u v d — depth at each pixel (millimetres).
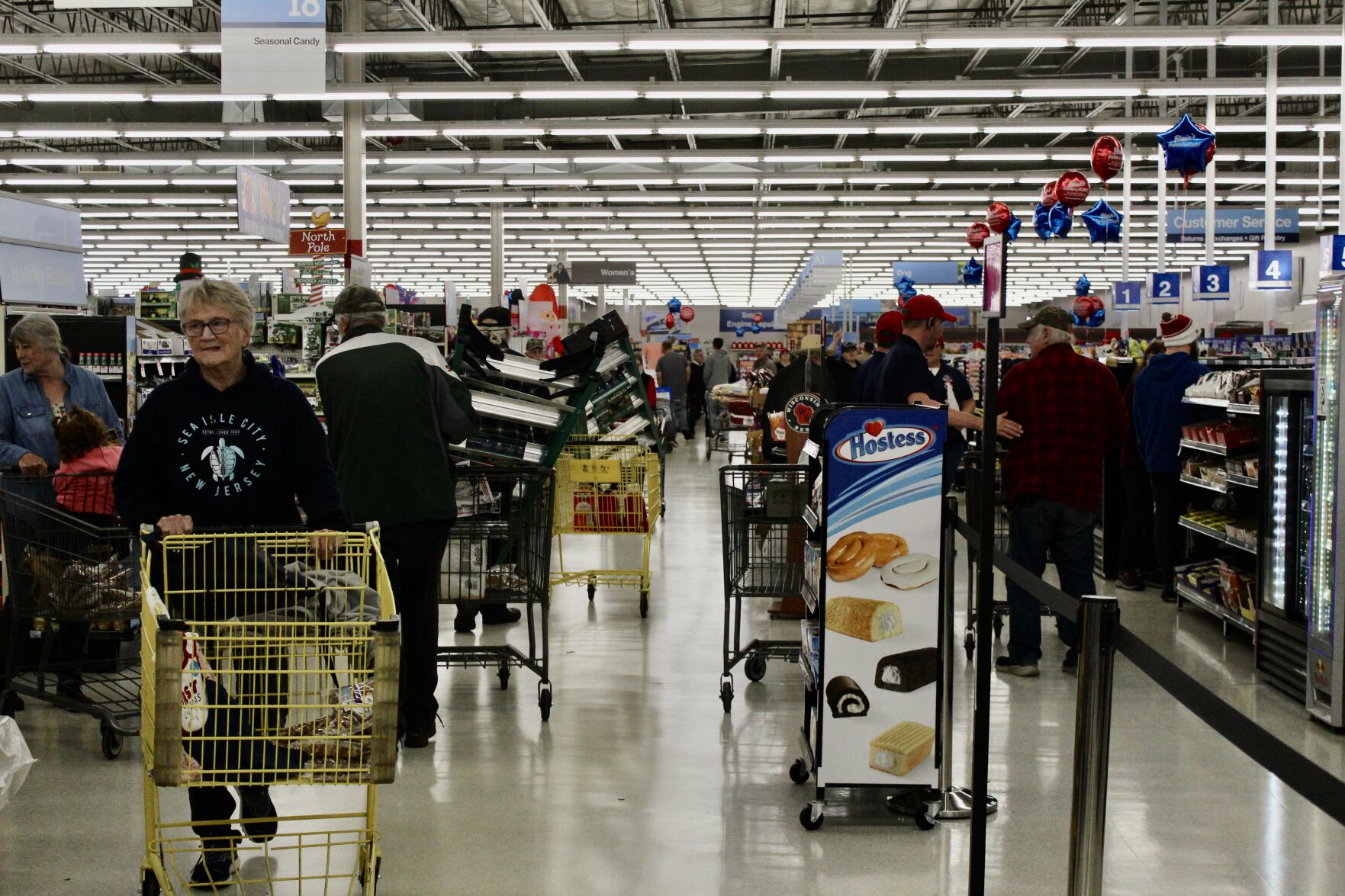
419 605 4289
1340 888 3143
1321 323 4527
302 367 8680
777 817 3617
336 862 3234
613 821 3574
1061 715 4730
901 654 3549
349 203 13945
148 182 21797
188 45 10758
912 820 3586
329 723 2488
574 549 9016
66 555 4340
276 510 3105
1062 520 5340
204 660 2457
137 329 7871
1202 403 6586
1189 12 15539
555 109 17578
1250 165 22906
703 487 13078
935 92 13797
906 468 3529
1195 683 2105
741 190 25938
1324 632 4539
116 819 3588
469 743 4352
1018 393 5340
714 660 5645
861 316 33000
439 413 4305
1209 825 3588
